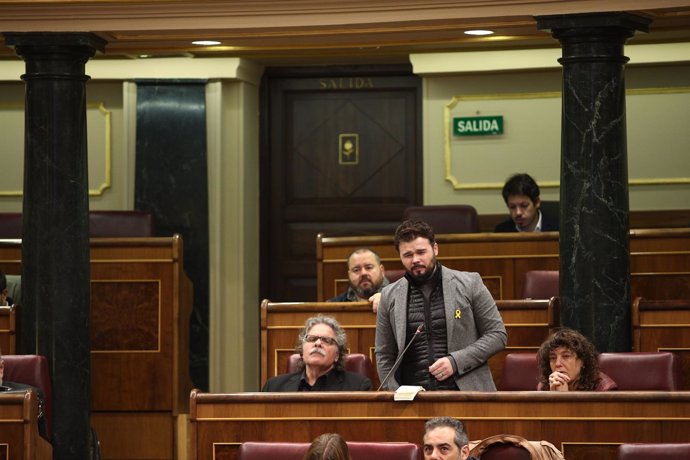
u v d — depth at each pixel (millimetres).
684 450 7496
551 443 8266
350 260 10977
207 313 14672
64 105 10945
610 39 10508
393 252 12211
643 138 14445
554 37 10656
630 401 8219
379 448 7676
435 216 12609
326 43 11953
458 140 14812
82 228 10961
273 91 15508
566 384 8508
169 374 11953
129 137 14719
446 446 7316
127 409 11961
